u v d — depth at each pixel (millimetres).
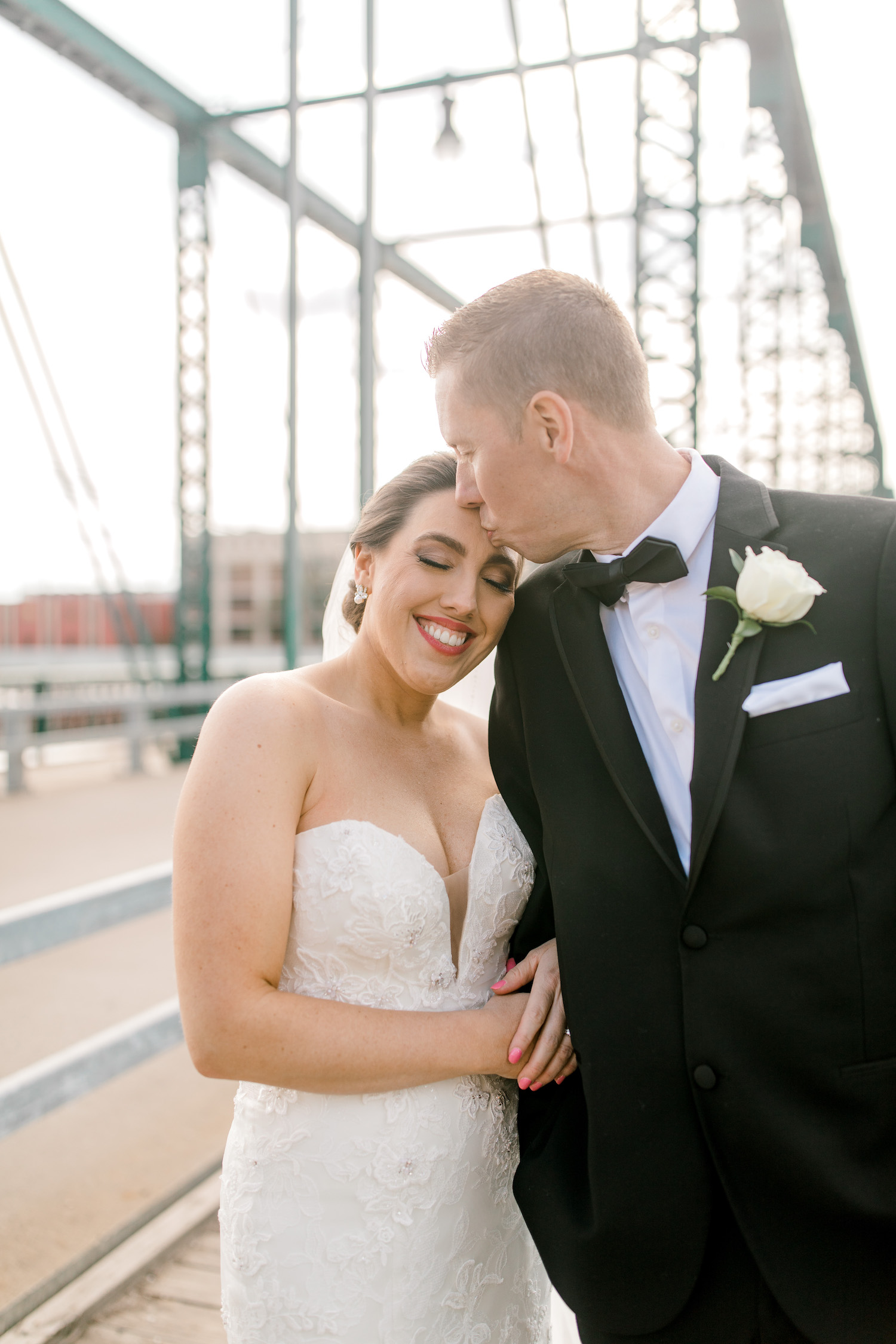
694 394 8281
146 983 4508
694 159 8359
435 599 1351
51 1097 2133
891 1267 1168
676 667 1268
